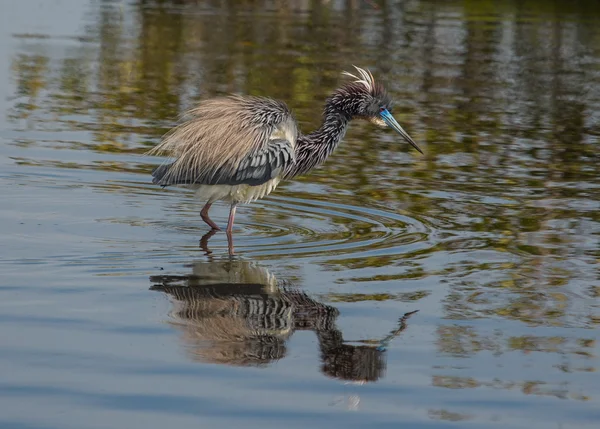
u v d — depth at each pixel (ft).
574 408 25.46
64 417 24.17
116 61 81.05
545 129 65.05
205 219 43.39
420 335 30.40
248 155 42.19
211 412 24.76
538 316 32.24
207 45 89.30
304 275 36.17
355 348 29.19
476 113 68.85
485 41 95.35
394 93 73.72
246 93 71.31
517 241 41.27
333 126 46.55
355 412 25.02
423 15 107.45
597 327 31.32
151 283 34.68
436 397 26.04
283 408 25.13
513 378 27.30
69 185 49.73
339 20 104.27
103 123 62.34
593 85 79.56
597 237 42.04
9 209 44.96
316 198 48.34
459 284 35.47
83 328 30.07
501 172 53.98
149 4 110.63
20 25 95.45
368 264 37.76
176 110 65.87
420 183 51.34
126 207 46.52
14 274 35.24
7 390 25.59
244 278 35.55
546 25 103.09
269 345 29.27
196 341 29.37
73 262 37.01
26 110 65.05
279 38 94.12
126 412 24.57
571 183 51.90
